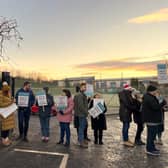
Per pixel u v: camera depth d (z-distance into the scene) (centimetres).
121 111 1022
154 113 881
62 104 1020
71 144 1054
